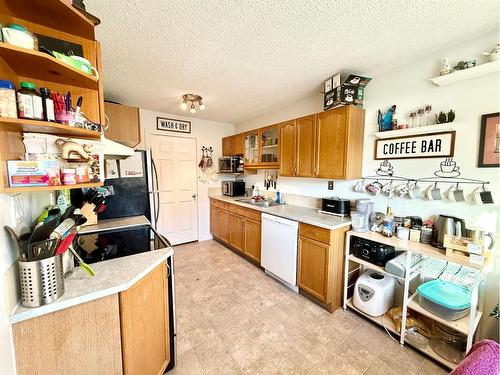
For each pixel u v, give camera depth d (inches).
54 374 33.3
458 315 57.1
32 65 33.9
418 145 71.9
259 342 66.3
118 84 91.3
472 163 62.1
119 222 82.9
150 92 101.0
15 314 29.6
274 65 74.9
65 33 39.9
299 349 63.6
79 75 38.5
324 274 80.0
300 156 100.6
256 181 150.3
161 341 52.0
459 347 60.1
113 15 50.0
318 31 56.4
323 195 106.3
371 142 84.5
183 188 152.0
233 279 104.7
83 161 43.1
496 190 58.5
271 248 102.8
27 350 31.2
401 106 76.0
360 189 88.1
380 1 45.9
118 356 38.9
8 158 31.8
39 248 31.5
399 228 71.6
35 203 44.2
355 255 80.7
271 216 102.0
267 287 97.7
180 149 148.5
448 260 55.7
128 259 48.5
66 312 33.6
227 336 68.7
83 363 35.7
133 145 102.6
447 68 63.6
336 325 73.5
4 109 28.6
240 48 64.3
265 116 139.4
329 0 45.8
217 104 119.5
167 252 52.9
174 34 57.5
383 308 73.7
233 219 135.3
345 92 80.4
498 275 58.6
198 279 104.6
